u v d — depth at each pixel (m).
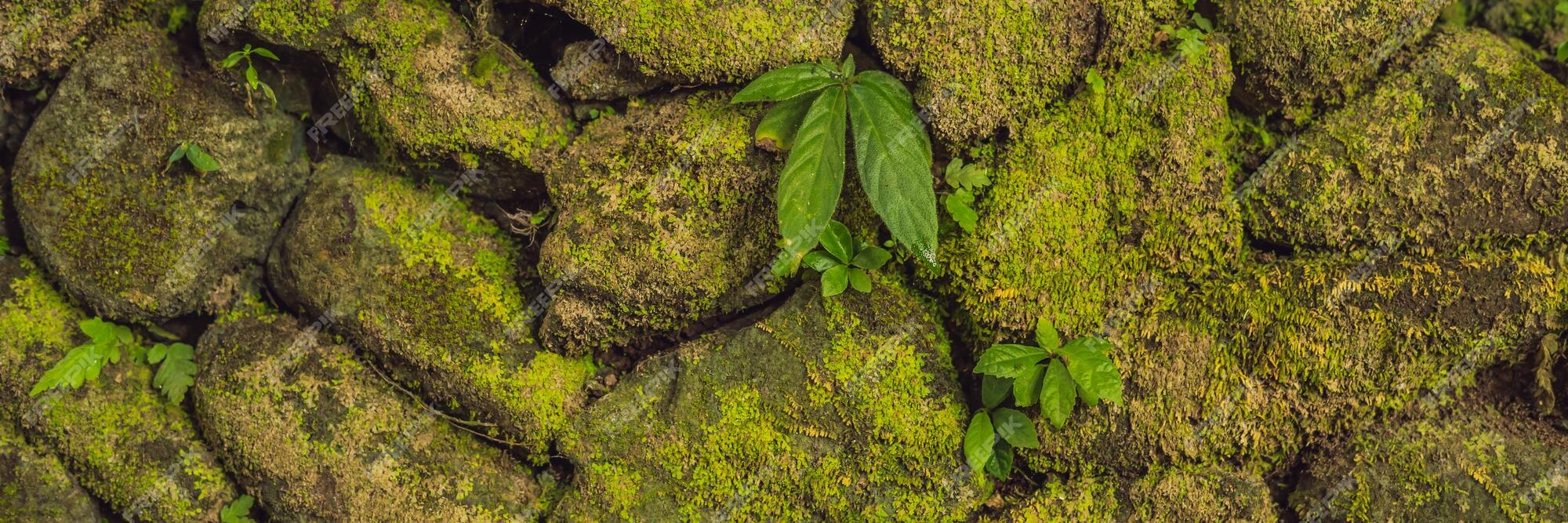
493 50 1.83
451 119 1.82
